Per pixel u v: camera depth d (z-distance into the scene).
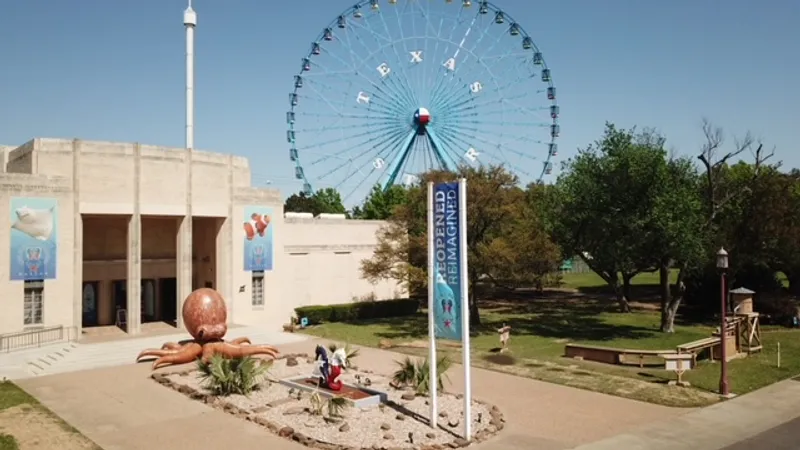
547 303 57.81
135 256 36.72
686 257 35.62
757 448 17.12
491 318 46.94
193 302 30.12
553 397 22.78
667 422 19.52
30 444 17.48
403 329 42.75
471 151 59.47
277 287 43.75
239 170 42.00
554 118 60.97
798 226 41.78
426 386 22.58
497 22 60.47
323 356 22.73
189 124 45.31
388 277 43.19
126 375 26.88
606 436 18.16
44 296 33.84
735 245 41.94
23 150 36.47
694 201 35.84
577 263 105.25
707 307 49.66
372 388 23.39
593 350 29.83
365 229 51.91
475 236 40.16
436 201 18.48
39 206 33.75
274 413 20.14
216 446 17.38
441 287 18.33
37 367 28.41
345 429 18.31
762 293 44.38
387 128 59.03
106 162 35.97
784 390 23.59
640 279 87.06
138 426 19.30
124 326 39.53
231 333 37.44
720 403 21.80
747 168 58.72
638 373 26.92
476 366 28.67
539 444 17.45
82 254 38.72
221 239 41.09
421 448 16.75
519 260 38.62
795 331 38.84
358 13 58.75
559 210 43.53
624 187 35.72
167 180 38.16
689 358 24.50
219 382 22.52
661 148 35.66
